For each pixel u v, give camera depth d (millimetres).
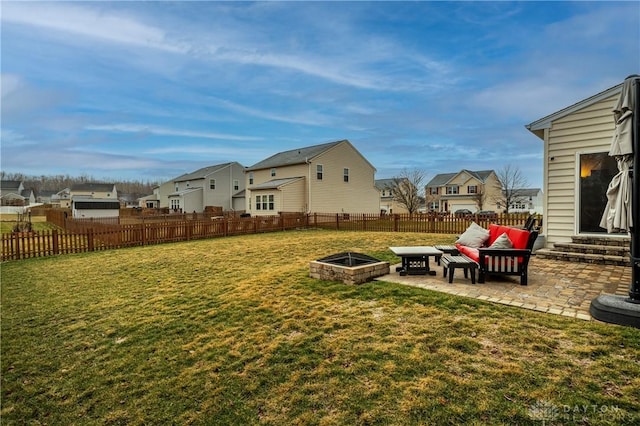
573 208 7715
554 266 6633
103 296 6059
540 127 8141
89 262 9586
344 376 2938
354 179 28938
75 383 3363
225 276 7012
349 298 4898
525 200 54125
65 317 5090
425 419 2342
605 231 7336
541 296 4629
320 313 4395
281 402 2738
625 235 7066
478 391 2549
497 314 3953
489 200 47812
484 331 3512
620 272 6000
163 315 4902
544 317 3812
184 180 42812
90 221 21406
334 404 2619
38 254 10906
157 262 9117
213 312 4824
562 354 2969
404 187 46625
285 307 4746
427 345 3297
